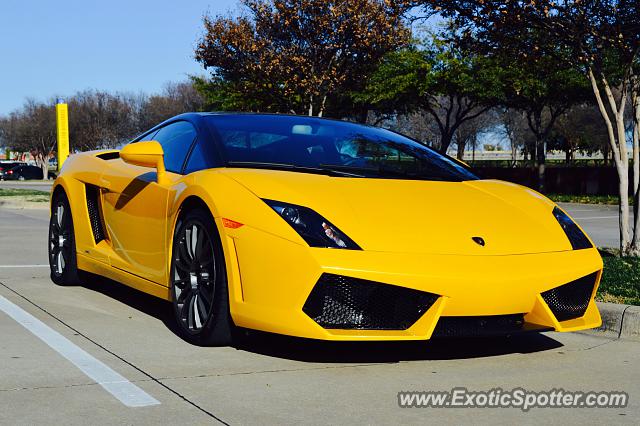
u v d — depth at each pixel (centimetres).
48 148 5681
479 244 373
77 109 5666
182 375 345
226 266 379
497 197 428
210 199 390
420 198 400
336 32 2339
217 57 2561
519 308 367
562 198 2656
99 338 416
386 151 471
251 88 2645
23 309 495
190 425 277
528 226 401
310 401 310
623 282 592
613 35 782
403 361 380
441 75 2844
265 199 374
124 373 346
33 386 323
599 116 4456
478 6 817
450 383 344
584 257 397
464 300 353
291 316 349
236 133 455
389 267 347
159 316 481
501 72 2673
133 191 486
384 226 366
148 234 463
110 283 609
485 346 421
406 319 356
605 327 477
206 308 400
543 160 3005
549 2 771
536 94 2783
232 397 313
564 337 459
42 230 1096
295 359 378
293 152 443
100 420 280
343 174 421
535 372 370
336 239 353
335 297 351
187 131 480
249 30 2528
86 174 557
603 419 298
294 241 351
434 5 828
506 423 290
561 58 849
